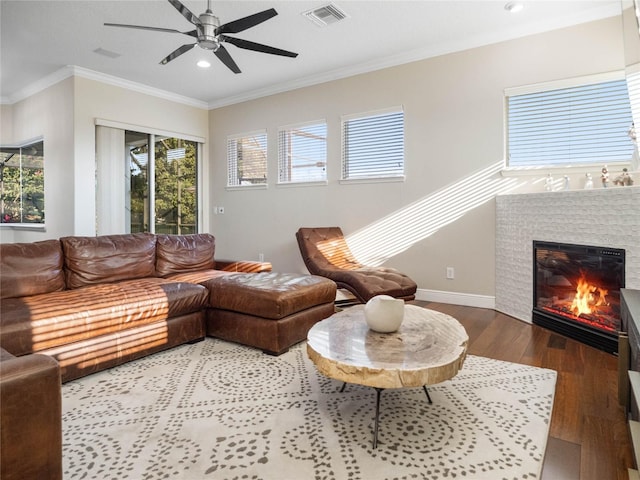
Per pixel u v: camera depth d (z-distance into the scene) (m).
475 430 1.75
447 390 2.16
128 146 5.45
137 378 2.32
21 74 5.13
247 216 6.09
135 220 5.55
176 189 6.12
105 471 1.46
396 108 4.60
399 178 4.59
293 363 2.56
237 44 3.15
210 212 6.60
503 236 3.89
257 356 2.70
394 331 1.99
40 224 5.64
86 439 1.68
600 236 2.88
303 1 3.37
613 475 1.46
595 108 3.56
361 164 4.94
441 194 4.34
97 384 2.24
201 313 3.02
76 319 2.25
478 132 4.10
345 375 1.58
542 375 2.35
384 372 1.52
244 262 4.09
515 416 1.87
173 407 1.96
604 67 3.47
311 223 5.39
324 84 5.17
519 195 3.65
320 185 5.27
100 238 3.31
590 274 2.97
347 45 4.24
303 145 5.46
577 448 1.63
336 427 1.78
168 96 5.89
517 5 3.41
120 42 4.19
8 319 2.05
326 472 1.46
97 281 3.14
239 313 2.88
